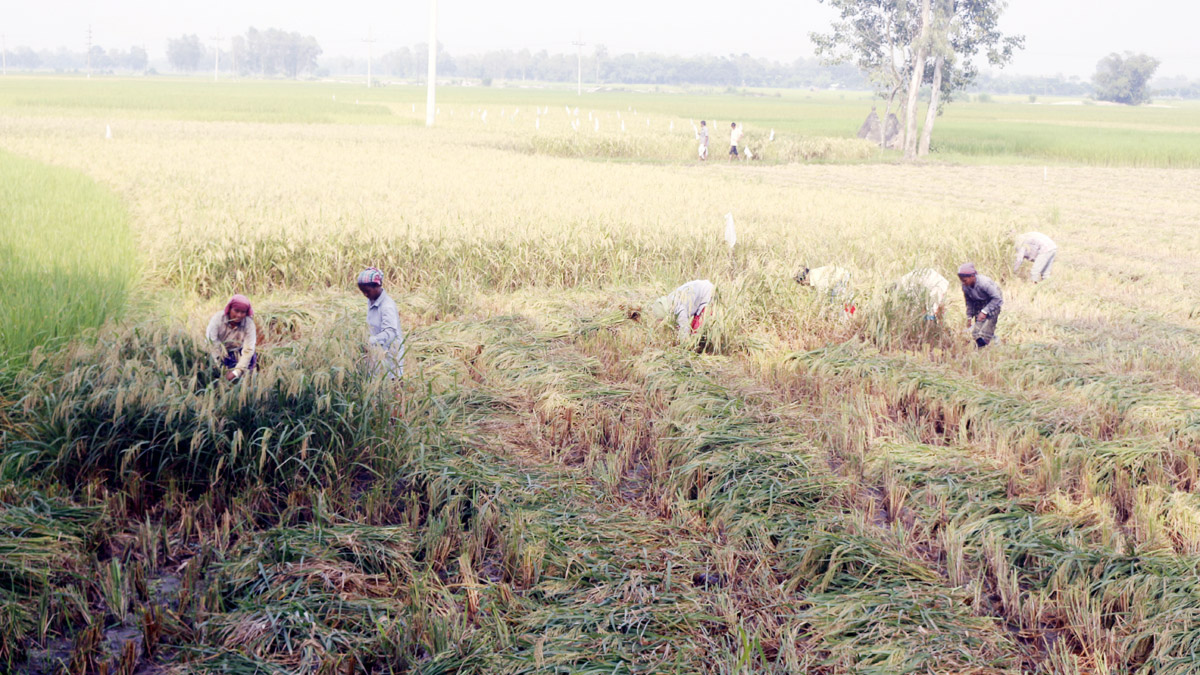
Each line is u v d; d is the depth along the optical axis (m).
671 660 4.55
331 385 6.64
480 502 6.11
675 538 5.91
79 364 6.88
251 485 6.13
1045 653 4.86
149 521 5.79
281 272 12.99
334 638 4.63
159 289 11.91
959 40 46.66
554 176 25.97
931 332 11.03
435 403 7.38
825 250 15.12
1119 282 15.51
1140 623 4.91
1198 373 9.73
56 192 17.59
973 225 17.22
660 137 43.66
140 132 37.69
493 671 4.40
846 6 49.12
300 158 28.39
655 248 14.65
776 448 7.18
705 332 10.48
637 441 7.66
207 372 7.13
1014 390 9.00
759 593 5.28
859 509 6.56
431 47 52.59
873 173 35.59
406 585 5.22
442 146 36.22
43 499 5.49
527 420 8.05
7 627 4.44
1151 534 6.00
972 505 6.38
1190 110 151.88
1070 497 6.75
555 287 13.65
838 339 10.99
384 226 14.20
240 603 4.83
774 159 43.44
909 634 4.82
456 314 11.73
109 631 4.72
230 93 109.62
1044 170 34.16
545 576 5.41
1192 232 21.02
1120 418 8.33
